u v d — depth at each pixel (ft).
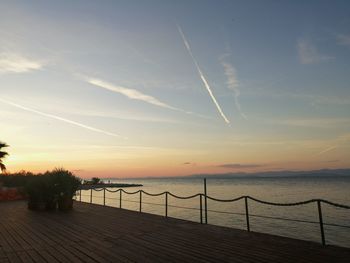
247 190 238.89
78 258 23.72
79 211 55.06
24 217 47.65
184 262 22.24
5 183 117.70
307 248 25.29
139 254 24.64
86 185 261.65
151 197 178.40
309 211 93.61
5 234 33.71
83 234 33.22
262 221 74.74
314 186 320.50
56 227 37.88
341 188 263.49
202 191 220.84
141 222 41.11
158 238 30.55
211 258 23.09
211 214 89.71
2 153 106.22
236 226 67.31
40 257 24.13
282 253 23.94
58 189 57.47
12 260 23.39
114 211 54.39
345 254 23.24
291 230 62.59
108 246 27.50
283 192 204.33
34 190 59.36
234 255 23.71
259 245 26.76
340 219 77.46
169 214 90.38
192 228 35.96
